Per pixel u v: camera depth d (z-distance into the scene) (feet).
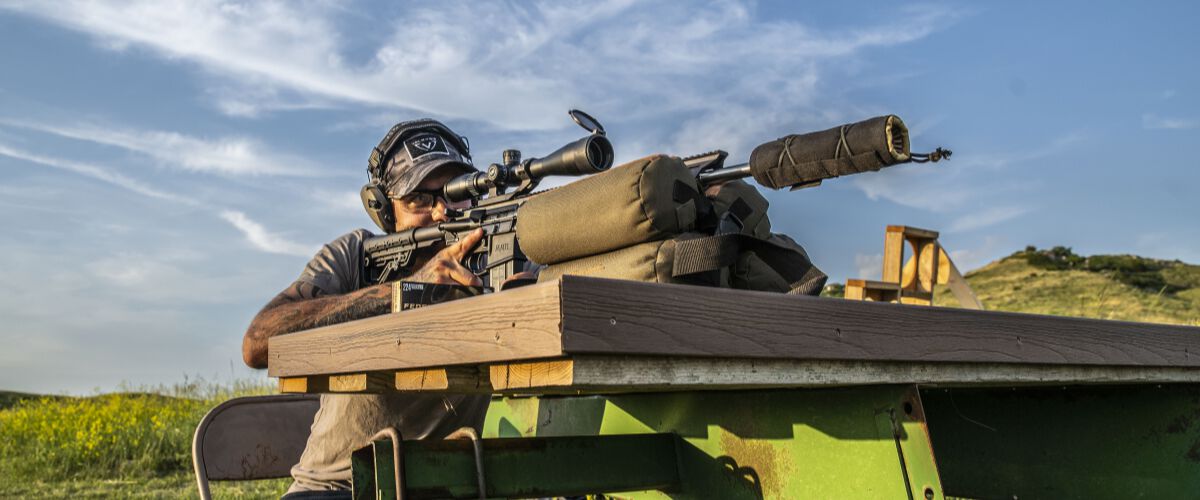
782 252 5.93
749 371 4.11
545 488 5.85
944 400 8.18
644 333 3.73
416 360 4.63
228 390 39.32
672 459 6.65
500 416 8.86
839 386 5.34
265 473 8.71
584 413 7.76
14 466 25.36
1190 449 6.48
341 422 8.27
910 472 4.94
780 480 5.78
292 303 8.73
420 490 5.27
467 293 8.03
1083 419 7.18
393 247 9.57
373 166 10.22
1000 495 7.68
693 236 5.66
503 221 8.00
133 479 24.09
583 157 6.73
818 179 5.62
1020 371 5.24
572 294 3.55
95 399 37.99
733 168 6.00
